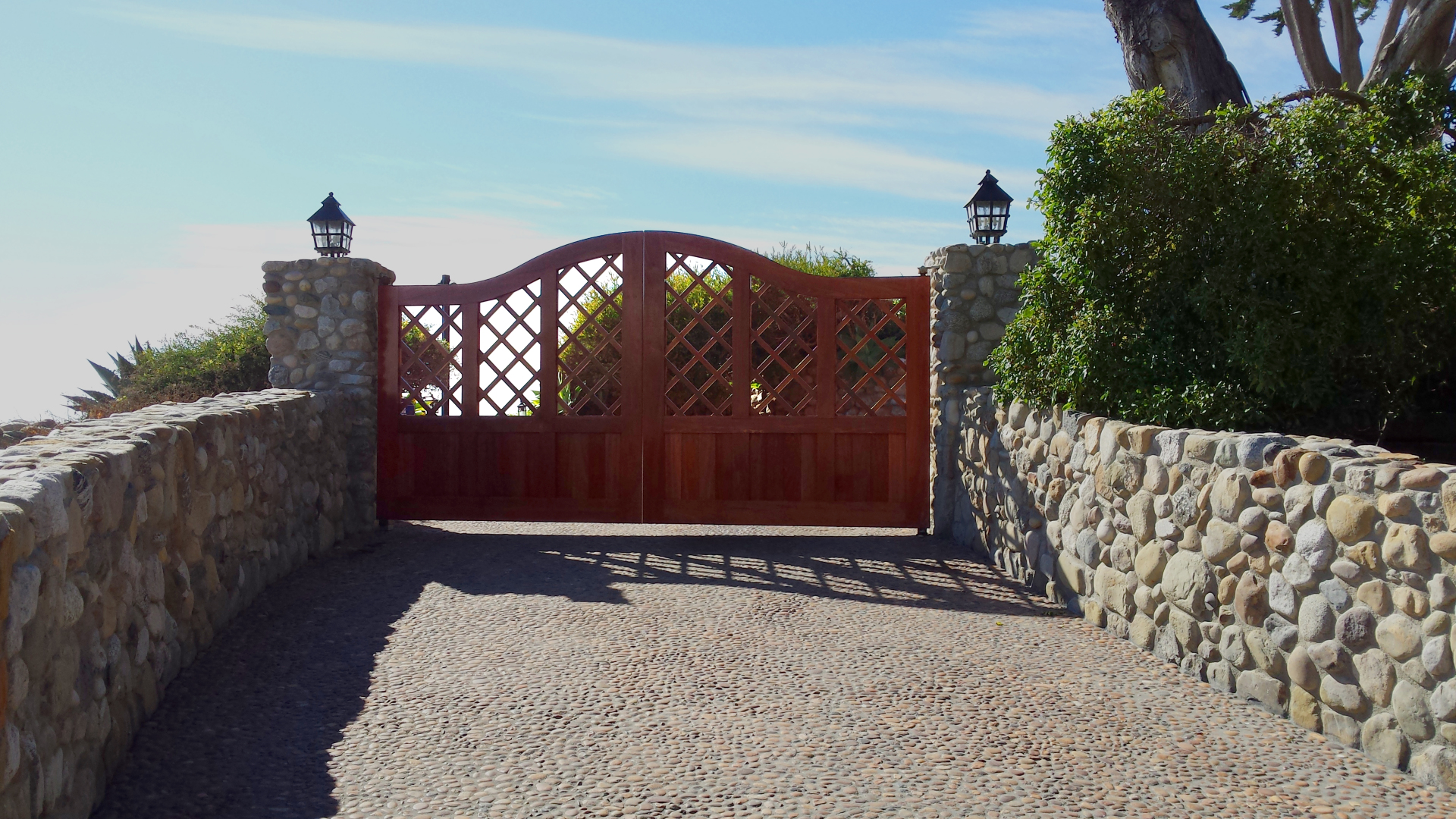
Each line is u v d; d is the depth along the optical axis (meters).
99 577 3.45
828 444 8.69
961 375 8.38
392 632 5.32
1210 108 9.38
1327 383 5.94
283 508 6.75
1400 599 3.53
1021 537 6.87
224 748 3.72
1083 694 4.47
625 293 8.76
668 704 4.28
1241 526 4.39
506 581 6.65
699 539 8.56
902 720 4.12
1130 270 6.41
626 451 8.75
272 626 5.39
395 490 8.91
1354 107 6.21
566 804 3.30
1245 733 3.97
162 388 14.69
